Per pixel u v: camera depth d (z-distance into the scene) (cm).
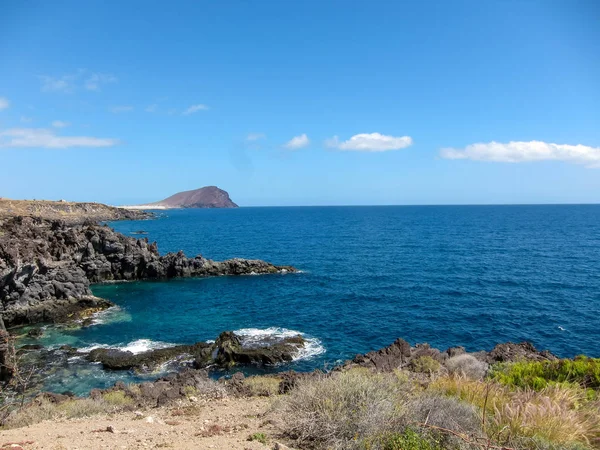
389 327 3153
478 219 17538
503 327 3114
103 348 2697
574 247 7762
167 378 1845
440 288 4409
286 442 662
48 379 2236
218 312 3700
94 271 5100
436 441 565
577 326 3109
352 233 11469
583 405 772
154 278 5319
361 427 608
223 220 19512
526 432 617
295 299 4106
